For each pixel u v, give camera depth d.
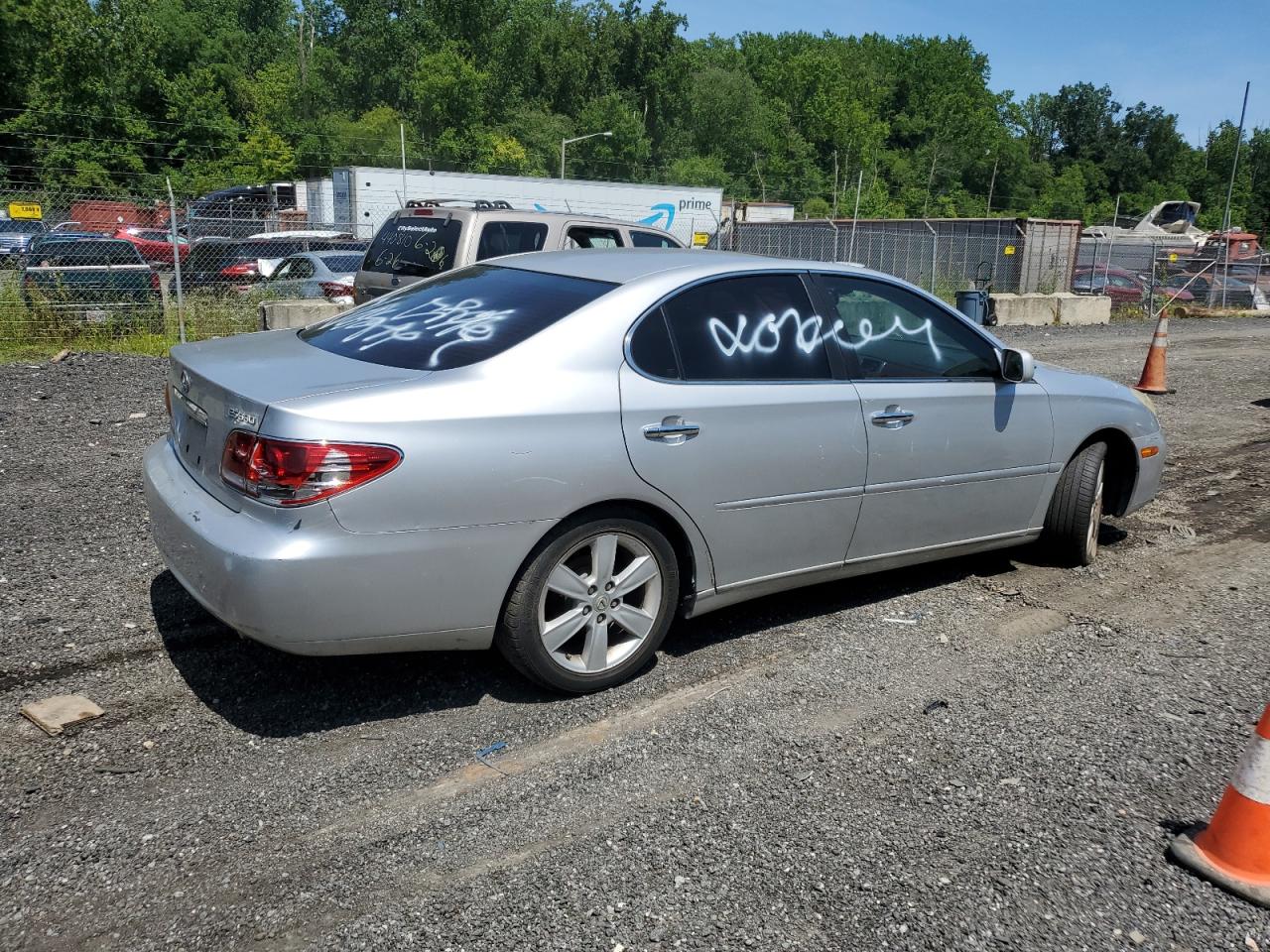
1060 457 5.28
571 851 2.97
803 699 3.96
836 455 4.33
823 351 4.38
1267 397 11.91
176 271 12.77
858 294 4.62
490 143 66.94
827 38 119.31
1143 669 4.32
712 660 4.29
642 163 78.69
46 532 5.49
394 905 2.72
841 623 4.74
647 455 3.76
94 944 2.55
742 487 4.06
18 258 13.35
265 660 4.10
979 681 4.16
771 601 4.99
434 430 3.33
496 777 3.34
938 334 4.85
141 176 39.53
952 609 4.96
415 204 10.78
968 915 2.75
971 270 25.39
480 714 3.75
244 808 3.13
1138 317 24.19
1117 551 5.94
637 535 3.86
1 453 7.09
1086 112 118.44
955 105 108.50
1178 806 3.29
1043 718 3.86
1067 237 24.94
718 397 3.98
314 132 63.59
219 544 3.27
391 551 3.30
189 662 4.05
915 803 3.27
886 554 4.70
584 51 83.44
